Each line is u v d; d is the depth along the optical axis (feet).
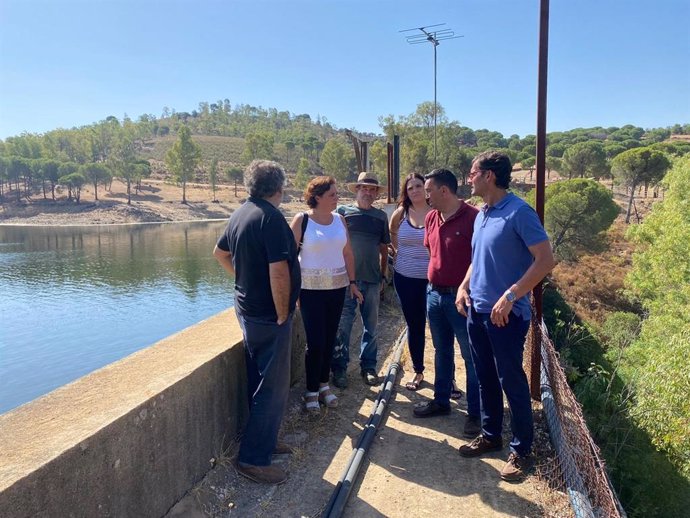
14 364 103.96
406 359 16.22
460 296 10.54
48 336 118.93
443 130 245.65
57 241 251.80
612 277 98.89
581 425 8.96
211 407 9.46
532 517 8.63
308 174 398.83
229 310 14.01
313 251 11.70
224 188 420.77
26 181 387.75
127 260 205.77
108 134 486.79
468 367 11.37
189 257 210.18
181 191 404.36
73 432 6.54
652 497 12.65
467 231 11.09
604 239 119.14
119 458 7.02
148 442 7.63
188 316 135.44
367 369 14.39
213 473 9.35
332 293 11.94
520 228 8.91
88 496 6.46
